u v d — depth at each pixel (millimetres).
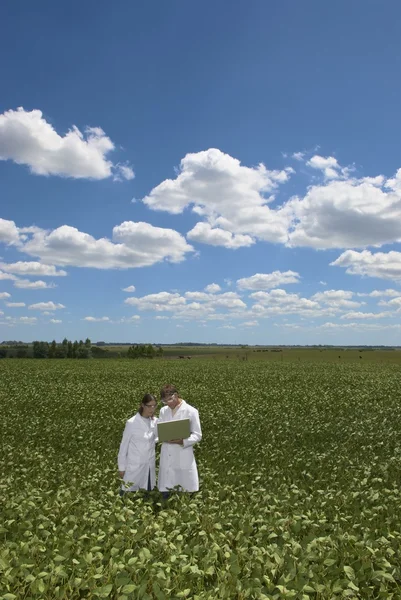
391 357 107875
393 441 15875
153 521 7266
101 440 16422
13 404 24578
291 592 5094
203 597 5105
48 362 75000
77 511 7762
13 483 10508
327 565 5844
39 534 6820
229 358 110000
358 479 10812
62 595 5223
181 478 9062
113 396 27875
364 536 6461
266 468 12164
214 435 17062
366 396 27109
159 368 57844
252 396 27375
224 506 8125
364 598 5449
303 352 158125
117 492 9562
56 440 16656
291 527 7047
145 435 9258
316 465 12305
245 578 5566
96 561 5973
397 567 5844
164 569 5688
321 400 25781
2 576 5551
